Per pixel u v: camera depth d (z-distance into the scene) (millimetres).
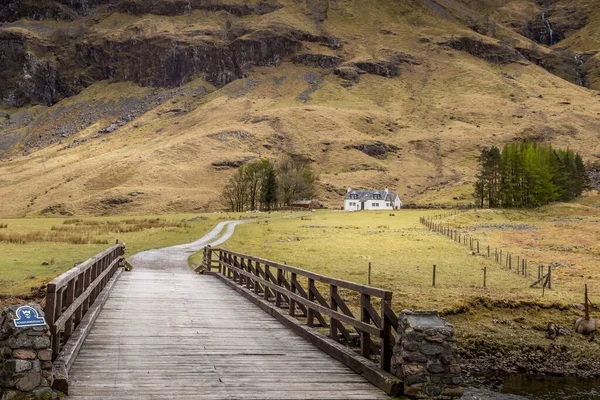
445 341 8602
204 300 18609
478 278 33312
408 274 34250
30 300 20391
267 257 42594
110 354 10469
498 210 97812
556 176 125562
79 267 10906
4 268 29078
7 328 7551
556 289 29906
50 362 7703
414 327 8586
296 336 12953
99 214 171500
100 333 12320
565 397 15938
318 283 29969
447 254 45531
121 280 23875
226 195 154875
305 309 14914
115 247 23703
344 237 59406
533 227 74688
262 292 20094
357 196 156250
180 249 47812
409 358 8484
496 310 25094
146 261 37375
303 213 113562
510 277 33969
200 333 12875
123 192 185125
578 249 50688
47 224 76250
